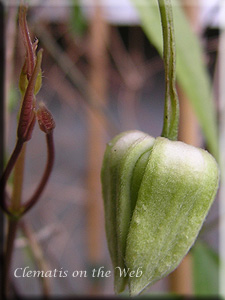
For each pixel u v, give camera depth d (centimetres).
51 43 9
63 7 9
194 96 5
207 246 6
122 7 10
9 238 5
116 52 11
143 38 11
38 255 6
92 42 11
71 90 11
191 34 5
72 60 11
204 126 5
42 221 11
